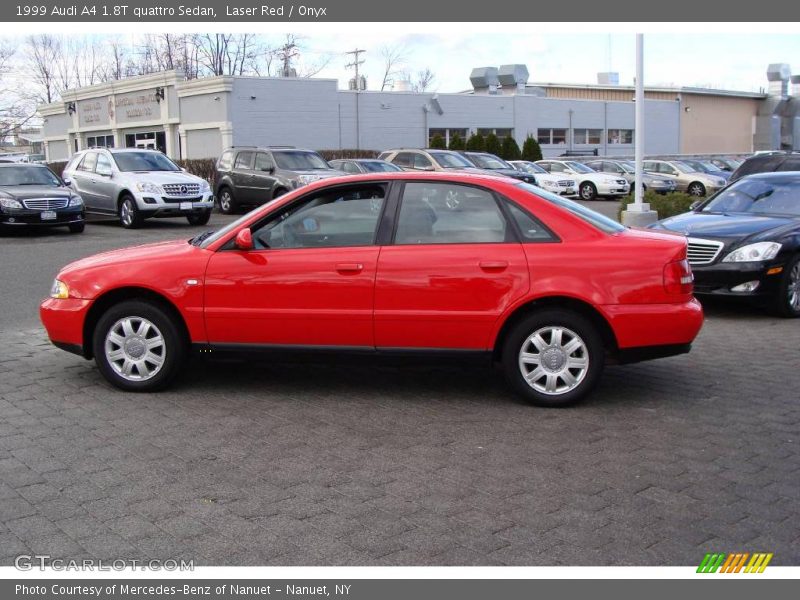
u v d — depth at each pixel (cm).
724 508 441
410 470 491
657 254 594
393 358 615
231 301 621
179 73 3719
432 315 600
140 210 1958
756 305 994
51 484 468
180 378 692
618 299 590
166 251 646
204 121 3619
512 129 4662
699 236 973
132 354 643
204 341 631
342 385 674
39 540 404
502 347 616
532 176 2922
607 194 3369
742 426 575
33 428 564
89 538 405
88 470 489
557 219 605
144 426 569
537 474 486
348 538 405
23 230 1962
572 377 607
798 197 1082
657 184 3347
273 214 628
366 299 605
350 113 3947
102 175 2053
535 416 595
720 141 5869
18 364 737
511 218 605
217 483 471
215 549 395
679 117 5553
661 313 591
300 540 404
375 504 443
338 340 615
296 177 2230
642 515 432
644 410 610
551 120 4847
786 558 390
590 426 573
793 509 441
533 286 591
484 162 2848
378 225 616
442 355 608
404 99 4156
